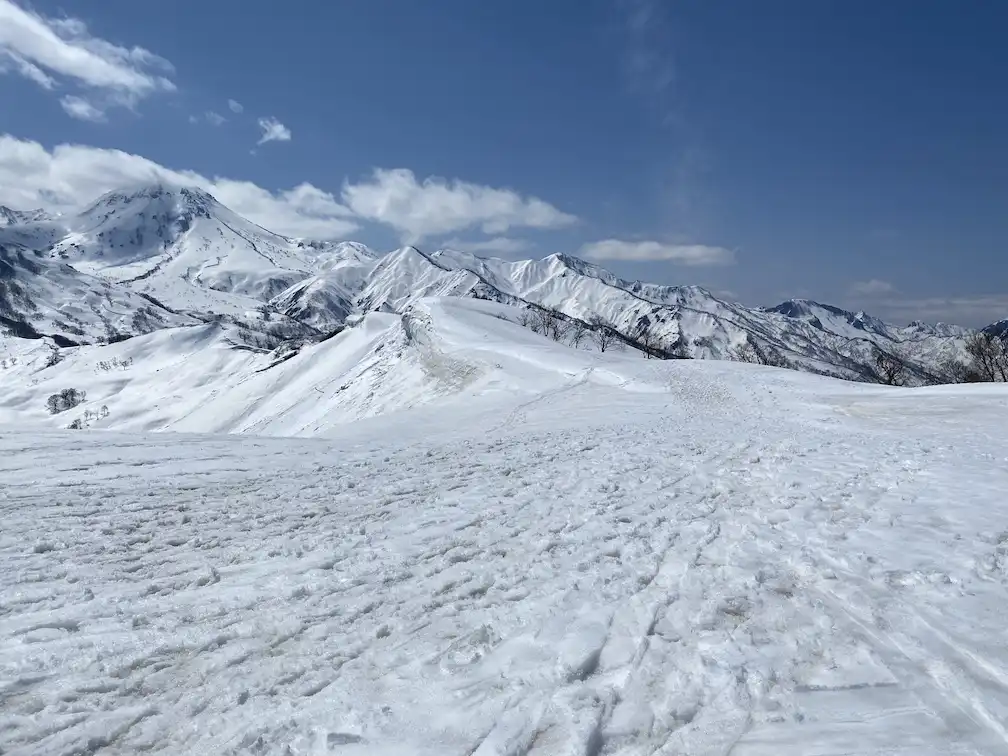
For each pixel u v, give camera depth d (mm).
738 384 39719
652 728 4195
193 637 5508
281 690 4738
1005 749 3754
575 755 3879
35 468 12227
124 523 8961
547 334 104062
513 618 5816
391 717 4344
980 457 13172
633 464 13812
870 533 7934
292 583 6793
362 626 5750
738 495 10695
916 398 29969
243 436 19000
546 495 10891
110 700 4594
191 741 4191
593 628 5562
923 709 4207
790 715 4211
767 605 5969
